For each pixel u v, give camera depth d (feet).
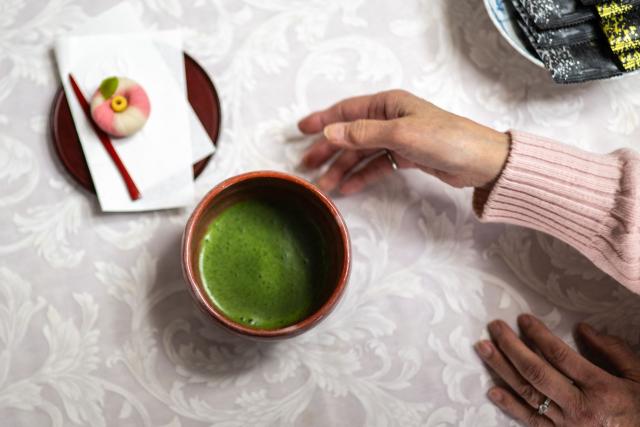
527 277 2.24
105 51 2.17
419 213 2.24
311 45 2.27
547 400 2.13
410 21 2.31
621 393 2.07
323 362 2.16
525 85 2.29
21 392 2.07
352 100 2.16
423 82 2.28
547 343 2.16
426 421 2.16
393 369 2.17
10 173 2.14
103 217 2.15
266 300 2.04
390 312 2.19
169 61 2.18
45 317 2.10
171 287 2.14
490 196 2.06
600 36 2.10
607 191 1.99
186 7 2.25
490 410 2.18
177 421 2.10
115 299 2.13
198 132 2.16
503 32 2.14
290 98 2.25
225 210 2.06
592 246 2.07
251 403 2.12
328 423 2.13
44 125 2.17
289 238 2.07
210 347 2.13
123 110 2.10
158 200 2.13
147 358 2.11
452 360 2.19
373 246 2.21
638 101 2.29
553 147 2.01
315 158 2.22
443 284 2.22
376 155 2.27
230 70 2.24
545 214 2.06
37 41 2.19
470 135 2.01
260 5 2.27
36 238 2.12
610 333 2.23
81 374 2.09
